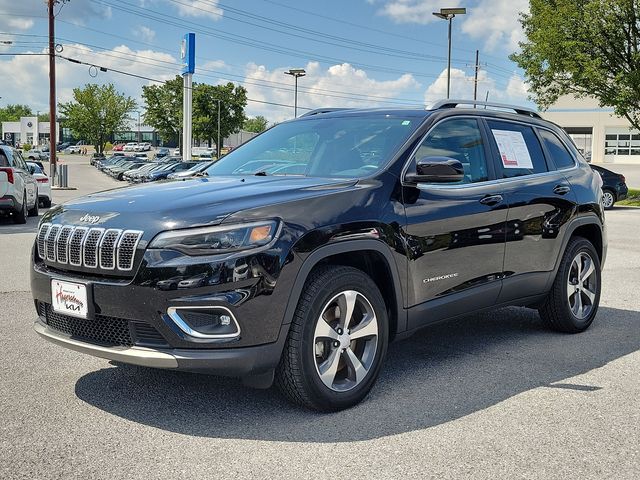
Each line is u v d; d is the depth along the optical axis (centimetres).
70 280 362
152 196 382
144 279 337
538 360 487
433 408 388
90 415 372
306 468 309
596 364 478
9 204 1439
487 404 395
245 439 341
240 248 339
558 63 2484
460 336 554
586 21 2366
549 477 303
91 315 353
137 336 347
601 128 6381
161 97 8369
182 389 415
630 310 662
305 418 370
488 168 488
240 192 377
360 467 311
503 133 515
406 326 418
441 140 459
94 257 355
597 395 413
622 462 319
